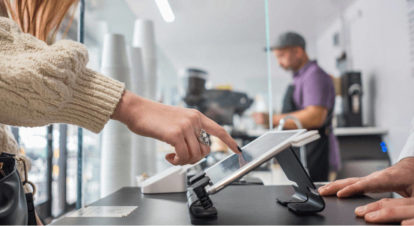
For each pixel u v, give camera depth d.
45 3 0.62
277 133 0.58
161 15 1.29
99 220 0.48
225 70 3.28
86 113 0.49
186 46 2.39
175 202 0.64
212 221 0.45
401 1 2.28
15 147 0.61
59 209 3.92
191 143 0.48
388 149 2.40
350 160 2.31
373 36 2.73
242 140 2.15
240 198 0.61
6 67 0.39
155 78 1.23
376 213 0.43
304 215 0.48
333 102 1.92
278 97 2.10
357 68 3.04
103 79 0.51
